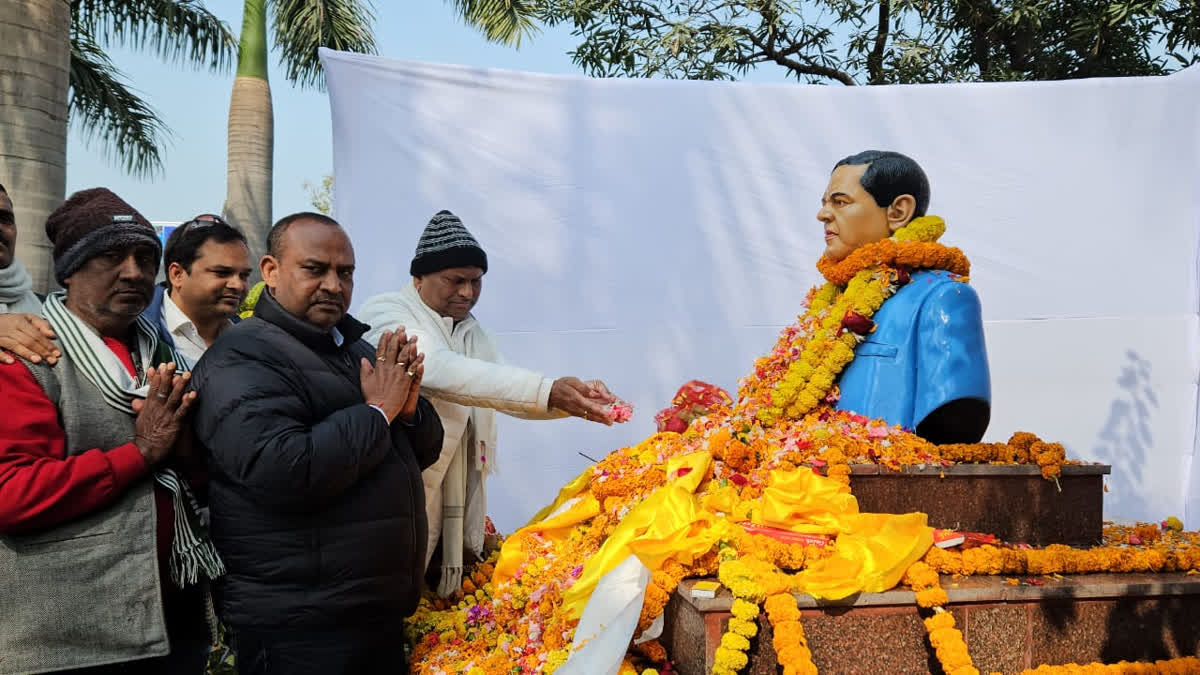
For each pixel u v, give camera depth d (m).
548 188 5.21
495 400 3.15
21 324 2.28
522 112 5.19
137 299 2.41
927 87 5.23
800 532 2.64
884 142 5.25
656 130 5.25
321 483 2.35
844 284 3.35
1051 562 2.65
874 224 3.29
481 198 5.17
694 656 2.46
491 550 3.94
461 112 5.15
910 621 2.48
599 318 5.25
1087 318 5.25
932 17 10.28
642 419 5.29
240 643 2.46
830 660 2.44
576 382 3.14
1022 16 9.68
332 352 2.67
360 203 5.09
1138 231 5.21
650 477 2.98
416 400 2.78
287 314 2.55
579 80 5.21
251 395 2.37
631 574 2.57
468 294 3.44
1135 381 5.26
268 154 9.71
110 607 2.25
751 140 5.27
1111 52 10.00
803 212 5.30
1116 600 2.60
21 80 4.80
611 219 5.24
